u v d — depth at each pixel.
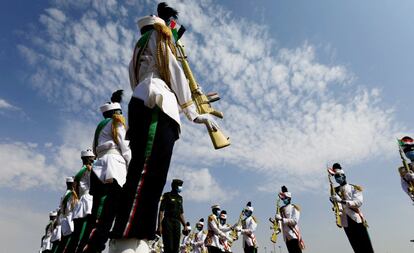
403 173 8.24
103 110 5.10
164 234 7.97
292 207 13.31
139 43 2.64
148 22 2.73
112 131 4.66
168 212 8.12
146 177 2.12
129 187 2.11
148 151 2.15
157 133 2.22
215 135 2.41
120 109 5.19
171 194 8.30
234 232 16.06
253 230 16.36
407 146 8.34
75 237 5.99
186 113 2.42
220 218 17.08
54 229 9.38
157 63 2.45
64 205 7.54
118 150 4.58
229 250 15.53
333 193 10.50
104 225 4.04
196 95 2.66
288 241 12.86
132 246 1.99
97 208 4.20
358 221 9.87
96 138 4.84
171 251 7.87
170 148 2.29
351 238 10.08
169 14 2.96
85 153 6.87
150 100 2.26
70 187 7.94
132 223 1.99
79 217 6.12
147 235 2.03
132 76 2.74
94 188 4.38
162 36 2.53
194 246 20.44
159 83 2.38
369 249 9.82
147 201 2.08
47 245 12.34
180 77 2.44
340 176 10.52
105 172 4.32
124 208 2.04
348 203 9.97
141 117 2.30
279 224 13.15
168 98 2.35
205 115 2.44
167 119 2.30
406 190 8.19
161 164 2.20
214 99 2.70
